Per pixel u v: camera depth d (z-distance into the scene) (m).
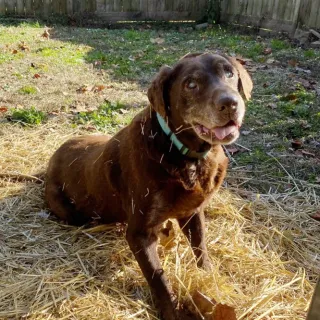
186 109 0.71
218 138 0.68
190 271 0.80
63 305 0.73
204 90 0.69
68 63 2.11
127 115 1.50
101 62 2.14
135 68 2.06
